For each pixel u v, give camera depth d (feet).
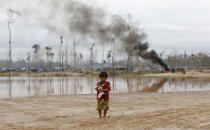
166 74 233.14
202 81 142.72
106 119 29.78
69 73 289.33
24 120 29.63
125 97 56.29
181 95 61.46
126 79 169.27
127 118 30.27
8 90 84.64
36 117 31.63
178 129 24.30
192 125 26.03
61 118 30.86
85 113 34.78
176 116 31.24
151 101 48.47
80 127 25.55
